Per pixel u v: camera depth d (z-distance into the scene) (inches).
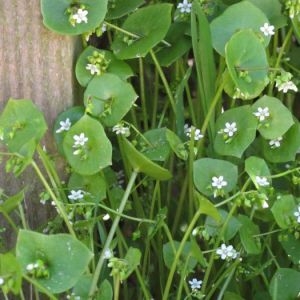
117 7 19.5
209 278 19.2
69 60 18.7
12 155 17.2
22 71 18.6
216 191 17.5
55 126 18.7
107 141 17.3
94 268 17.4
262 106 18.6
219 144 18.5
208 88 19.1
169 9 18.8
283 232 18.2
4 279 14.7
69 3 18.1
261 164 17.3
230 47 17.5
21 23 18.3
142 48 18.5
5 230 19.1
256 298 18.8
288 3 18.8
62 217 17.5
